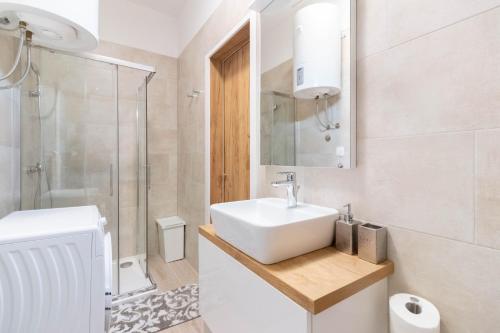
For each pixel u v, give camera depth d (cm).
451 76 71
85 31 97
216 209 110
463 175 69
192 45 232
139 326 155
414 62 78
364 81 93
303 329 66
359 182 96
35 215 109
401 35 82
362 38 93
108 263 103
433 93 75
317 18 102
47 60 178
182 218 266
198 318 163
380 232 84
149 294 190
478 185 66
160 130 267
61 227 88
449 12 71
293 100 120
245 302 92
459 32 69
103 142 206
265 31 135
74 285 86
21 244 79
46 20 92
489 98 64
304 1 112
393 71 84
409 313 69
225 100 202
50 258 83
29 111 162
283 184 116
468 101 68
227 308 104
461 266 70
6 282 77
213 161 200
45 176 179
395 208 84
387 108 86
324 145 105
